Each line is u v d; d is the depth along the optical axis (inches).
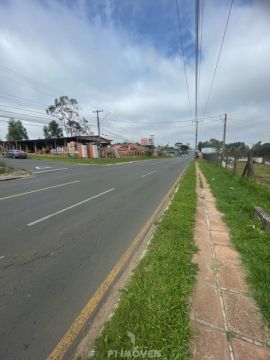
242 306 100.0
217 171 703.7
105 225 215.0
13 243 174.7
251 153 438.0
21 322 96.3
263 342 82.4
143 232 197.3
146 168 935.0
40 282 124.9
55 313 101.3
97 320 96.5
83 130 2541.8
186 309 97.5
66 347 83.7
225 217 221.8
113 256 154.5
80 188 419.8
